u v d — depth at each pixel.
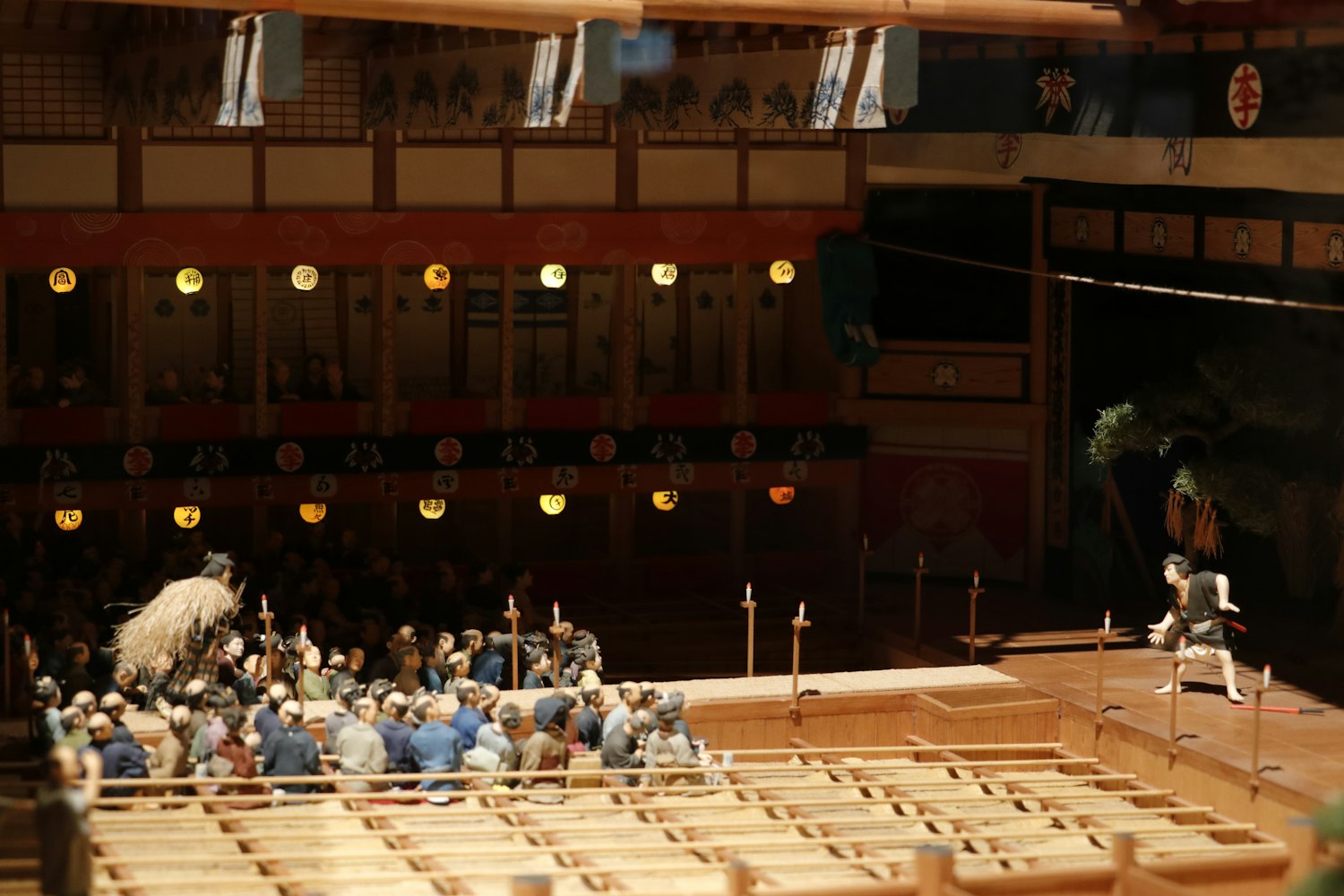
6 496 22.83
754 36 20.62
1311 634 22.81
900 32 18.67
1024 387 25.72
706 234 25.16
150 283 25.78
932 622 24.31
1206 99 19.58
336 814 15.19
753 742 20.06
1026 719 20.23
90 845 12.40
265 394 24.02
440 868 14.17
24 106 22.56
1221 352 21.69
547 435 25.14
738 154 25.34
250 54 17.61
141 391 23.50
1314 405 21.55
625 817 16.33
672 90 21.73
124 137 22.92
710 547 28.44
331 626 21.30
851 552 26.97
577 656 20.67
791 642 24.27
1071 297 24.92
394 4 17.33
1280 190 20.08
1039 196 25.31
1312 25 18.25
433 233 24.11
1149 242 23.42
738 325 25.98
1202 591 19.36
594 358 27.84
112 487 23.28
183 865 13.74
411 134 24.05
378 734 16.66
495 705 17.75
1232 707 19.73
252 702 18.28
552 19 17.88
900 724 20.61
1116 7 19.84
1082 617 24.48
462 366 27.33
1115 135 20.77
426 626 21.31
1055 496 25.59
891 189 26.09
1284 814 17.09
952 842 15.79
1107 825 16.83
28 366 25.33
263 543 24.52
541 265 27.23
